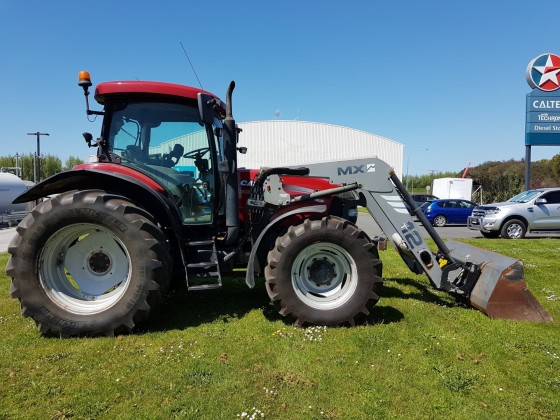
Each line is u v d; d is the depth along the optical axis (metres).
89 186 4.16
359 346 3.38
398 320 4.03
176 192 4.20
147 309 3.57
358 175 4.37
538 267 6.80
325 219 3.87
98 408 2.46
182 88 4.06
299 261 3.91
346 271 3.96
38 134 29.23
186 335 3.59
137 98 4.10
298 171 4.26
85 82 3.97
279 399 2.58
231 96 3.97
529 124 14.39
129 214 3.58
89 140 4.22
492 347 3.40
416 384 2.80
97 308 3.59
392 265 6.84
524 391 2.74
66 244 3.74
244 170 4.68
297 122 33.16
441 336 3.61
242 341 3.46
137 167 4.13
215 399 2.57
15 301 4.63
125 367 2.97
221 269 4.23
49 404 2.51
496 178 34.28
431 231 4.45
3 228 16.72
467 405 2.56
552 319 4.08
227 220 4.08
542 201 12.04
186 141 4.21
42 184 3.79
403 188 4.43
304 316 3.78
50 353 3.20
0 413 2.41
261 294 4.91
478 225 12.94
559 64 14.13
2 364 3.02
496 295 4.12
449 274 4.85
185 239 4.17
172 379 2.81
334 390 2.70
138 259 3.55
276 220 4.04
